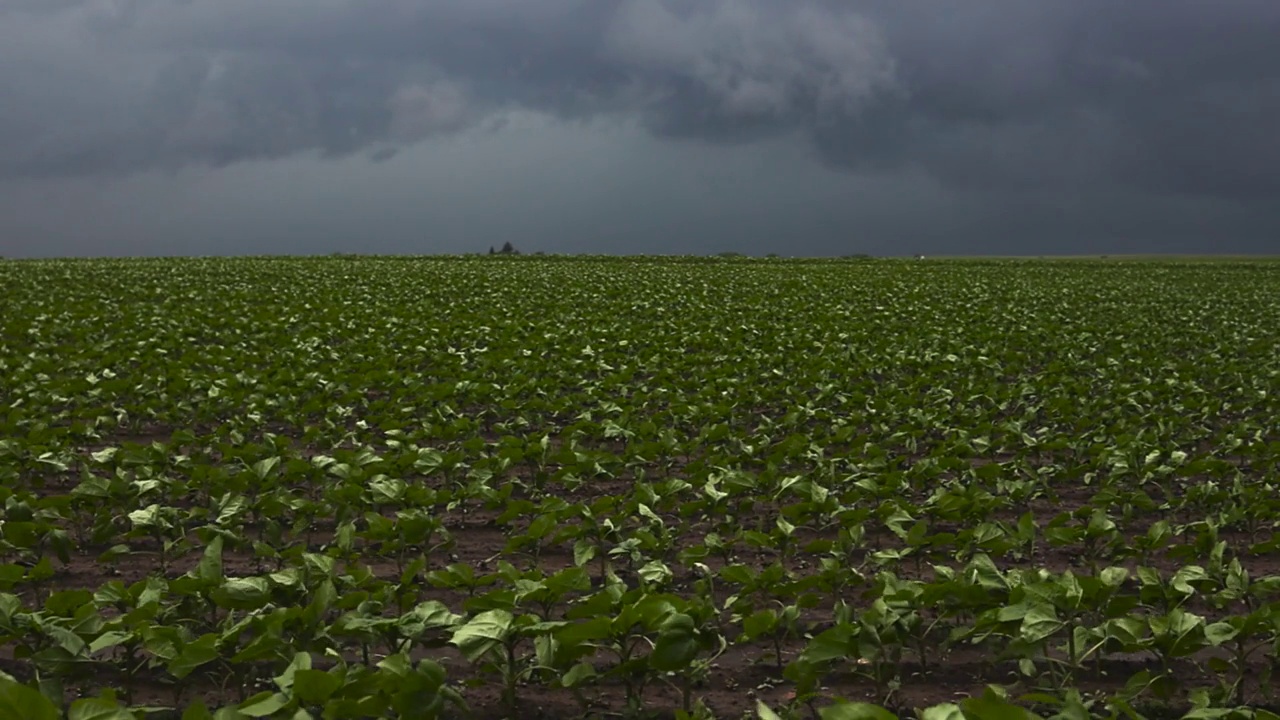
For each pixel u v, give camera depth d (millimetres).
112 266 45812
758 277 47562
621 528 9812
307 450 13898
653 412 16141
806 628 8039
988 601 6750
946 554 9281
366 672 5434
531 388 16297
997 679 7215
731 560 9648
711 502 9492
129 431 14953
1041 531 10844
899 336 25062
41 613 6453
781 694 7066
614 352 21672
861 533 8477
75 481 12227
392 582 8938
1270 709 6762
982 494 9508
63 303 28625
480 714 6637
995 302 37125
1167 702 6590
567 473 11094
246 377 16250
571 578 6777
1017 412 16375
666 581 7281
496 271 48656
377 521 8367
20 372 15891
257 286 36656
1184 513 11102
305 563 7160
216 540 7152
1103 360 21312
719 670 7434
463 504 11414
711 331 25438
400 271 46875
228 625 6508
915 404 15523
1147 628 6359
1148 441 13211
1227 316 33438
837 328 26797
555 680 6395
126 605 6883
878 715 3984
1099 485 12625
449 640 6539
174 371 17000
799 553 10031
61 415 13867
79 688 6773
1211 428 16141
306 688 5027
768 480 10500
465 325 25656
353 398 15211
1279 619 6258
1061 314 33125
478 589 8672
